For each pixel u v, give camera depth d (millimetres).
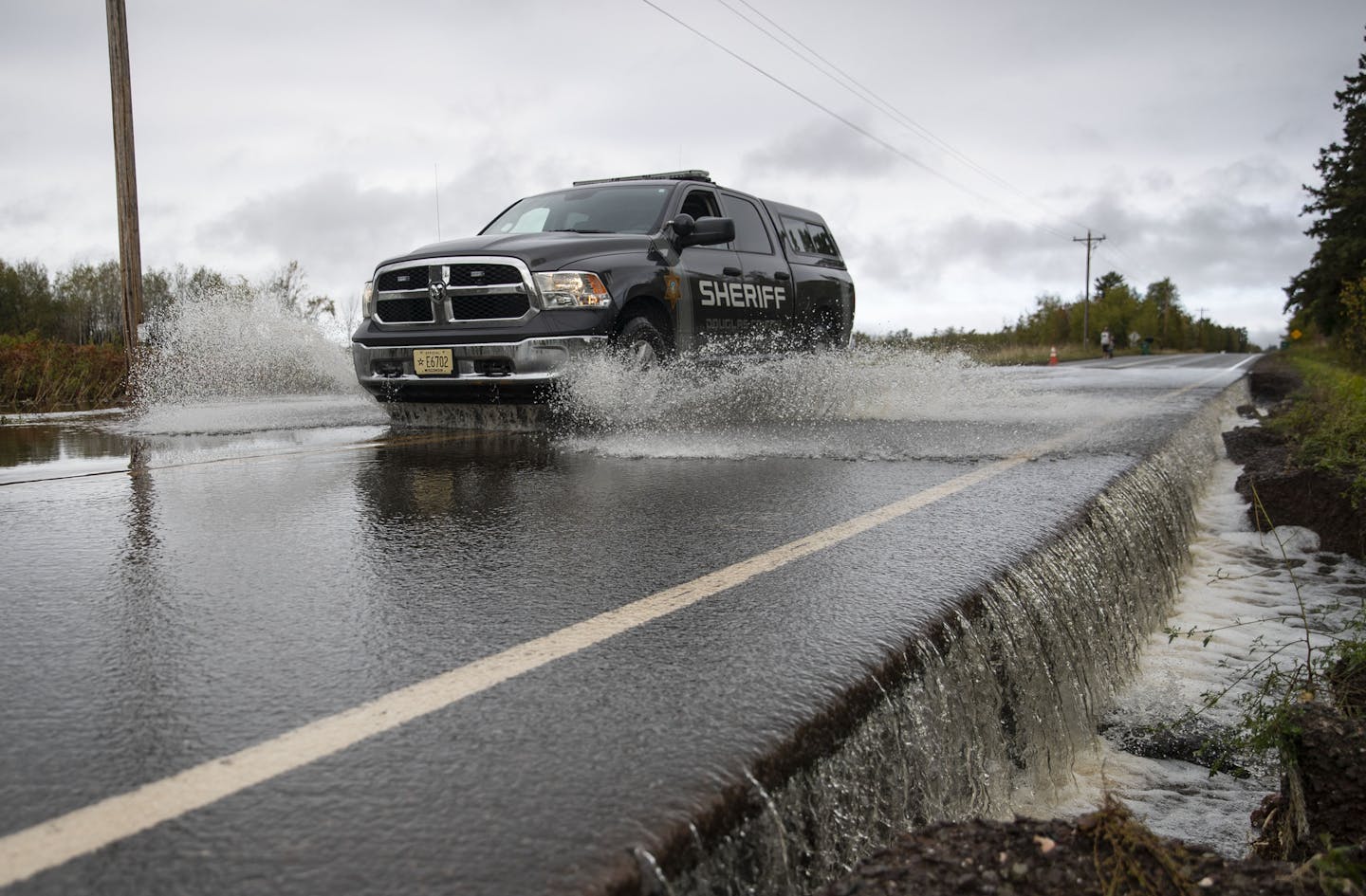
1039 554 2781
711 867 1224
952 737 1958
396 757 1414
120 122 11477
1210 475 6559
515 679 1758
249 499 3848
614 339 6383
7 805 1280
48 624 2162
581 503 3691
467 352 6191
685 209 7426
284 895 1046
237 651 1950
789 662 1821
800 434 6004
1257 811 2096
